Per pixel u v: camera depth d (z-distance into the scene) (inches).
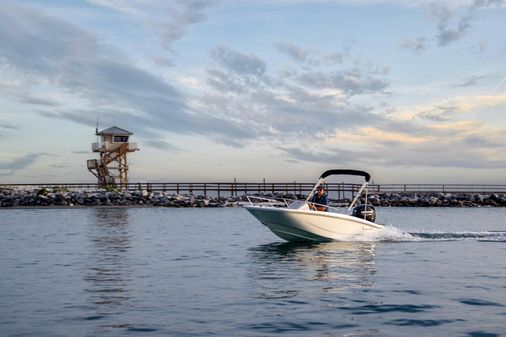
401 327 285.6
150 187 2383.1
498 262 533.3
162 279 436.1
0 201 2015.3
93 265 516.4
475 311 320.2
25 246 690.8
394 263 527.2
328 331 278.1
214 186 2359.7
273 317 306.8
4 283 417.4
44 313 316.8
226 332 276.2
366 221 736.3
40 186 2351.1
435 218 1390.3
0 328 284.0
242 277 446.3
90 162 2576.3
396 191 2503.7
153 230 957.8
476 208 2058.3
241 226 1061.8
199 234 873.5
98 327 286.2
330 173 740.7
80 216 1413.6
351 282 421.4
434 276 449.4
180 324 292.0
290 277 445.7
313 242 725.9
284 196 2281.0
